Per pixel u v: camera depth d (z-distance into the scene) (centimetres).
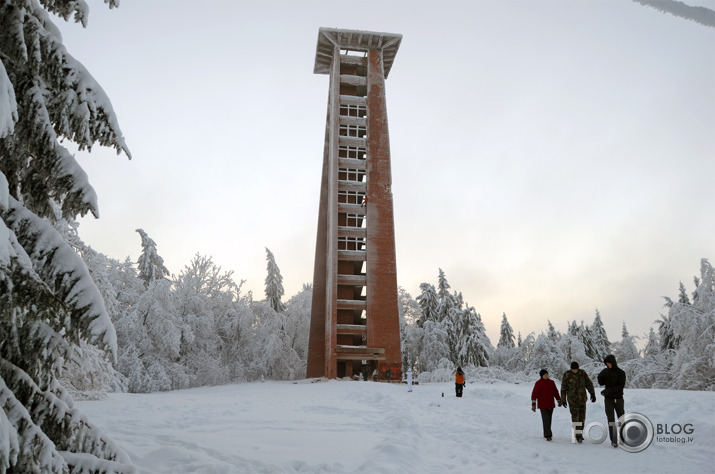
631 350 6456
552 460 809
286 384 4078
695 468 729
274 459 746
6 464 356
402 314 6309
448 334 6134
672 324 3488
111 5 551
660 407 1230
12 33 461
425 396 2189
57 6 540
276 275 6169
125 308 4431
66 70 502
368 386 2969
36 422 433
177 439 882
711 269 3419
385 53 6231
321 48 6144
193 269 5300
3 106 376
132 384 4041
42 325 429
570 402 1024
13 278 376
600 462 784
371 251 5141
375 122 5622
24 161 486
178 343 4288
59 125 508
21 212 454
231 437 941
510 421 1313
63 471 406
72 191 481
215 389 3712
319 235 5938
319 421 1232
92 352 2075
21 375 430
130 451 754
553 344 5981
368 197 5309
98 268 2267
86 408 1501
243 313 5259
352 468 709
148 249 5284
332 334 4831
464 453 888
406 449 822
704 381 3328
